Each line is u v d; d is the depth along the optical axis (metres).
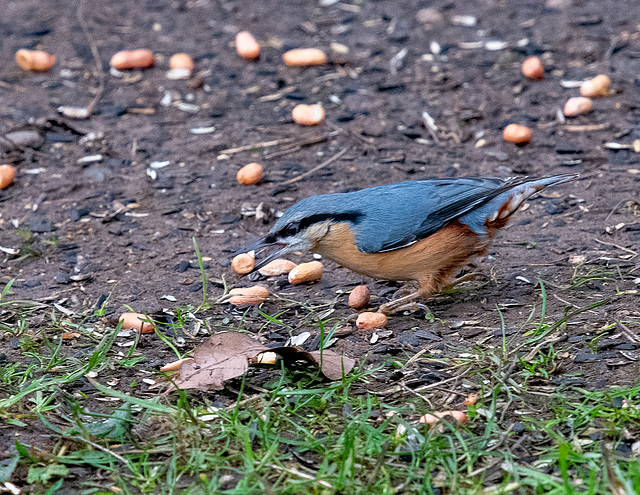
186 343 8.66
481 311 9.05
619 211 11.09
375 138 13.73
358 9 18.66
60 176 12.80
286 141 13.77
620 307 8.73
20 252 10.79
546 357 7.88
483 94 14.80
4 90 15.54
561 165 12.49
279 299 9.66
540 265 9.93
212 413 7.13
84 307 9.48
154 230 11.38
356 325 8.92
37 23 18.48
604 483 5.89
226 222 11.57
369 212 8.73
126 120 14.55
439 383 7.67
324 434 6.96
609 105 14.05
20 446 6.62
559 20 17.23
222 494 6.08
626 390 7.11
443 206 8.67
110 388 7.75
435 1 18.67
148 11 19.08
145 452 6.60
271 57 16.73
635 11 17.30
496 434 6.84
